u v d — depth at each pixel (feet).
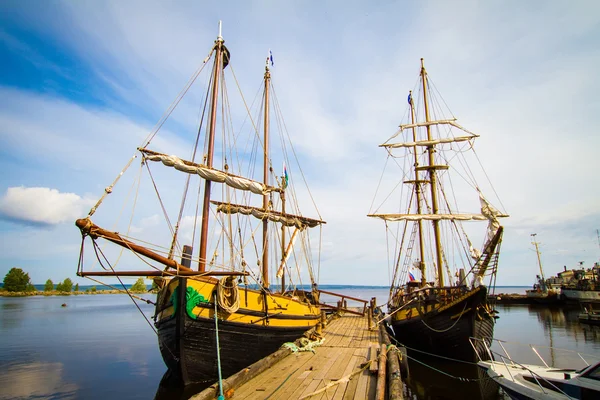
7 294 446.60
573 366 64.64
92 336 123.54
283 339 56.54
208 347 44.73
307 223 97.25
